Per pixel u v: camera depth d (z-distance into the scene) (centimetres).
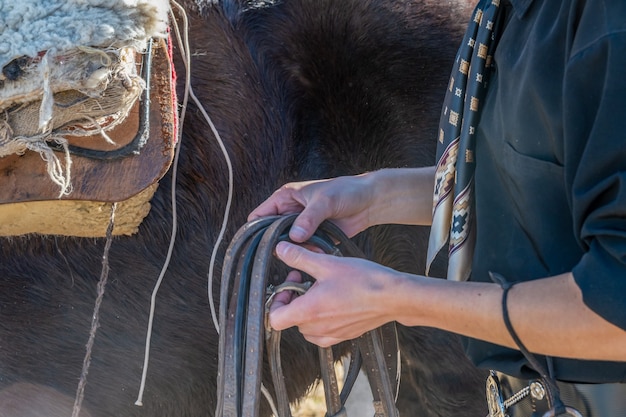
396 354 170
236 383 131
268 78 204
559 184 118
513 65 124
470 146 137
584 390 127
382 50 212
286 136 205
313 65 209
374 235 216
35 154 154
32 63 133
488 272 127
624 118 102
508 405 140
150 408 195
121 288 184
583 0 111
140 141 154
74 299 182
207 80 193
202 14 196
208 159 189
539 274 123
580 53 107
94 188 156
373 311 123
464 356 220
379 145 217
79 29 132
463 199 138
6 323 179
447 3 219
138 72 150
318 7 209
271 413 213
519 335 113
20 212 164
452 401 227
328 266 126
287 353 205
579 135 108
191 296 189
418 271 220
